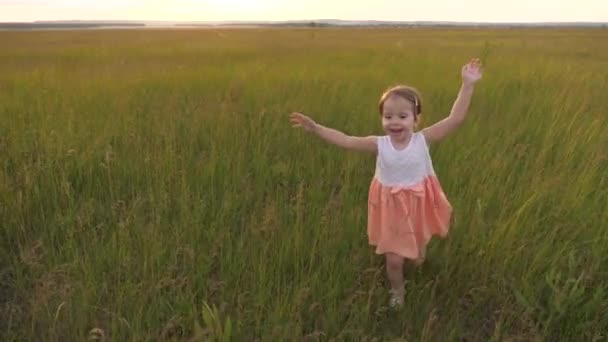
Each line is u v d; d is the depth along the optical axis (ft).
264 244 11.10
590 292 10.01
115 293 9.90
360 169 15.17
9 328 9.20
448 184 13.87
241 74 31.53
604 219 11.58
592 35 115.44
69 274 10.50
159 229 11.76
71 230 11.73
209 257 10.75
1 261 11.67
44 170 14.37
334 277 10.26
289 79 28.71
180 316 9.41
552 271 9.70
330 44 72.49
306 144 17.12
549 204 12.58
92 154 15.69
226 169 15.01
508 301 10.03
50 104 21.76
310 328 9.27
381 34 124.47
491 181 13.47
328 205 12.11
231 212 13.06
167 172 14.58
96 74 33.47
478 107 22.08
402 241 9.78
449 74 32.78
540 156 15.07
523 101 22.80
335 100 22.21
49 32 151.84
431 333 9.01
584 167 15.08
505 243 10.75
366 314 9.17
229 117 19.26
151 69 37.01
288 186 14.66
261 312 9.11
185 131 18.10
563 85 26.78
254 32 144.97
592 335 9.12
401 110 9.71
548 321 9.12
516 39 90.33
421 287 10.39
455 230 11.53
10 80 30.42
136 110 21.08
